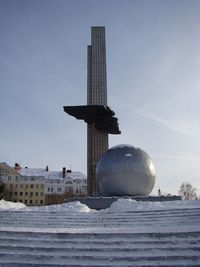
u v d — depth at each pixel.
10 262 10.59
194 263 10.27
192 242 11.92
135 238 12.57
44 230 13.92
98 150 59.34
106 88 67.44
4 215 19.22
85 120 58.84
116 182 30.72
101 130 59.78
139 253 11.18
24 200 82.25
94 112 56.91
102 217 18.56
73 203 23.72
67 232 13.04
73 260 10.79
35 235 13.02
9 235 13.23
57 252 11.46
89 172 58.81
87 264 10.30
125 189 30.58
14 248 11.80
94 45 70.12
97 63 68.75
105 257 10.76
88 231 13.50
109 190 31.28
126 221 17.89
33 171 90.19
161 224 16.91
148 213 18.84
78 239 12.59
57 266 10.26
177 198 29.88
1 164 82.88
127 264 10.24
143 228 14.83
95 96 66.62
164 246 11.66
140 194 30.92
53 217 18.55
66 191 84.56
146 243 11.98
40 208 22.45
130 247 11.61
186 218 17.50
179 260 10.56
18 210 20.09
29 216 18.91
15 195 82.00
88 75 68.62
